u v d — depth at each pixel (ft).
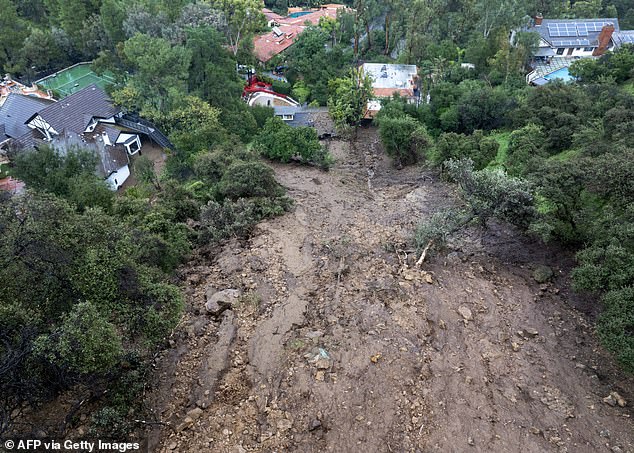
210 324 55.26
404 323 54.13
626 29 223.30
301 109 189.98
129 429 41.01
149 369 47.52
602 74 150.10
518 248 71.67
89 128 154.71
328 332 53.21
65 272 43.60
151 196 108.06
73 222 45.88
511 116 131.54
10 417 39.52
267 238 74.54
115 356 41.75
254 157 110.63
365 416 43.29
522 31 193.88
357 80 177.27
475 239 74.79
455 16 226.58
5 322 39.78
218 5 197.98
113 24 175.63
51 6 216.74
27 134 154.51
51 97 185.16
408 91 190.70
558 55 200.44
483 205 67.87
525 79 179.32
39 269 42.75
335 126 166.61
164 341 51.72
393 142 129.18
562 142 105.19
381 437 41.65
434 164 113.91
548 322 57.47
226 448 40.65
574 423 44.47
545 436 43.06
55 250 42.83
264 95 195.72
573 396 47.55
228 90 161.58
